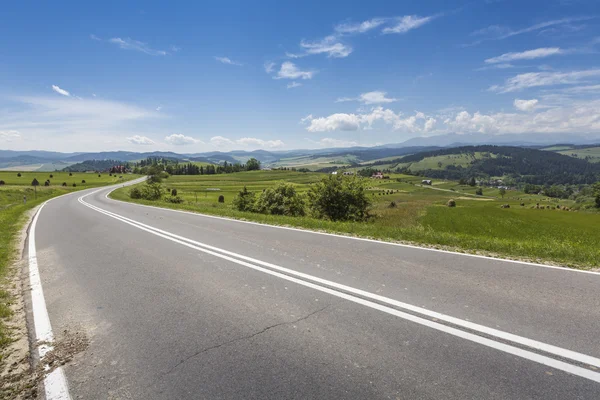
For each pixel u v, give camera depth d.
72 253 8.69
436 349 3.39
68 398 2.86
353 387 2.86
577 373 2.94
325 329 3.90
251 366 3.23
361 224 11.94
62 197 43.72
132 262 7.43
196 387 2.95
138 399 2.82
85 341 3.84
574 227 33.53
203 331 3.98
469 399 2.66
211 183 136.75
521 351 3.31
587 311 4.19
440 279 5.55
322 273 6.04
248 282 5.69
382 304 4.56
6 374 3.26
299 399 2.75
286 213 35.12
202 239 9.95
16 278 6.62
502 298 4.66
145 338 3.85
